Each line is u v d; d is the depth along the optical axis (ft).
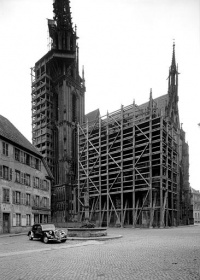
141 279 30.86
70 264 41.37
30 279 32.37
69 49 301.43
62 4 312.29
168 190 195.21
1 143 124.47
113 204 207.31
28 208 142.51
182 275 32.32
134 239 86.12
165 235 102.73
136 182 200.23
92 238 87.76
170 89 258.57
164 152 195.52
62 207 263.29
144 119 206.28
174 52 270.26
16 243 78.13
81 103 311.68
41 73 306.14
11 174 129.80
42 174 162.81
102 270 36.37
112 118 219.00
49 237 77.51
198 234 106.52
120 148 211.82
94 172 223.71
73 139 292.20
